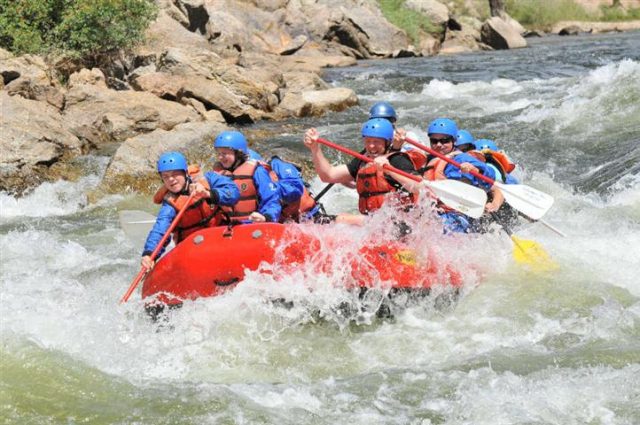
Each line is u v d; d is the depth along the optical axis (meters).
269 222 18.06
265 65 57.62
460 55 77.94
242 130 38.62
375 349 16.48
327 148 34.56
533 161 31.58
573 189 28.23
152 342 16.83
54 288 20.28
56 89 37.88
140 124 37.81
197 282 17.53
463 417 13.50
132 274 21.72
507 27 86.06
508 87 50.81
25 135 31.75
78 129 35.06
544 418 13.39
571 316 17.27
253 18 74.50
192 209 18.14
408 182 18.42
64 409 13.86
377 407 13.89
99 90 38.78
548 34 103.81
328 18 76.19
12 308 18.17
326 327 17.48
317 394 14.39
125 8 46.31
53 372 14.85
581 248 21.17
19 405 13.91
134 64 49.16
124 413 13.73
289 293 17.39
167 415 13.65
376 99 49.38
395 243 17.81
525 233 22.80
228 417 13.55
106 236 25.56
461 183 18.66
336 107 45.53
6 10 44.69
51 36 45.28
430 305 17.98
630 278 19.27
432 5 86.31
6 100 33.31
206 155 32.16
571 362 15.17
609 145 32.22
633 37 88.44
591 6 110.81
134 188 30.12
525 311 17.56
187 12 63.94
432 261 17.98
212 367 15.92
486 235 19.31
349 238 17.61
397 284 17.59
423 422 13.39
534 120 37.25
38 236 25.41
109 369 15.52
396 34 79.88
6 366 14.94
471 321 17.34
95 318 17.62
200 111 41.09
